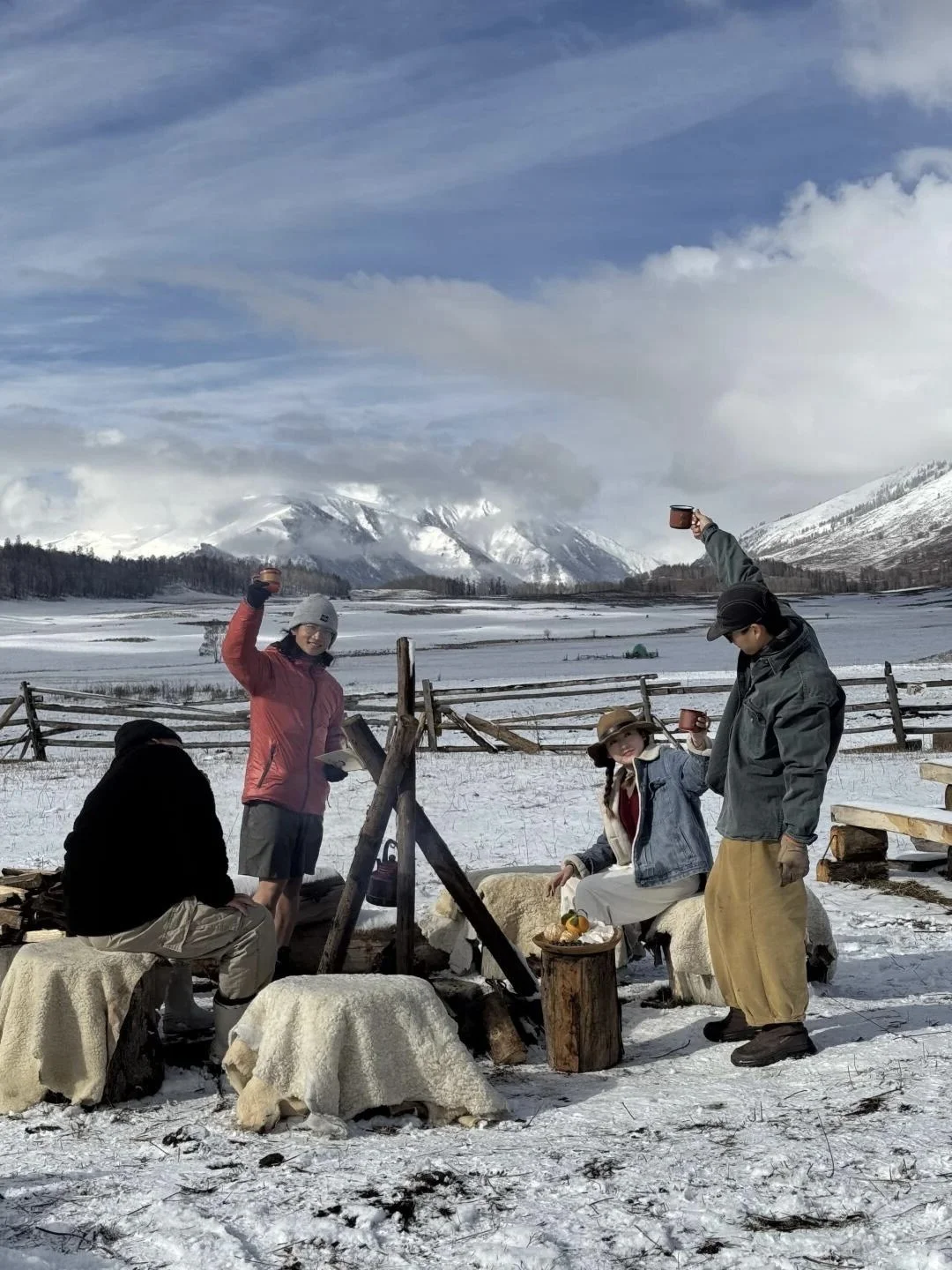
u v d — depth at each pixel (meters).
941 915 7.57
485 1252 2.88
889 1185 3.17
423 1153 3.72
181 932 4.66
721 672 34.72
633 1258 2.85
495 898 6.17
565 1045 4.76
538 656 65.88
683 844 5.66
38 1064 4.48
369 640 90.44
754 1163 3.38
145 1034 4.66
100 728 20.86
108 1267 2.93
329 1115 4.05
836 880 8.83
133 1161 3.84
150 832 4.61
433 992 4.34
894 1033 4.82
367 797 14.59
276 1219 3.16
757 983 4.66
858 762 16.34
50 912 5.17
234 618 5.57
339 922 5.15
